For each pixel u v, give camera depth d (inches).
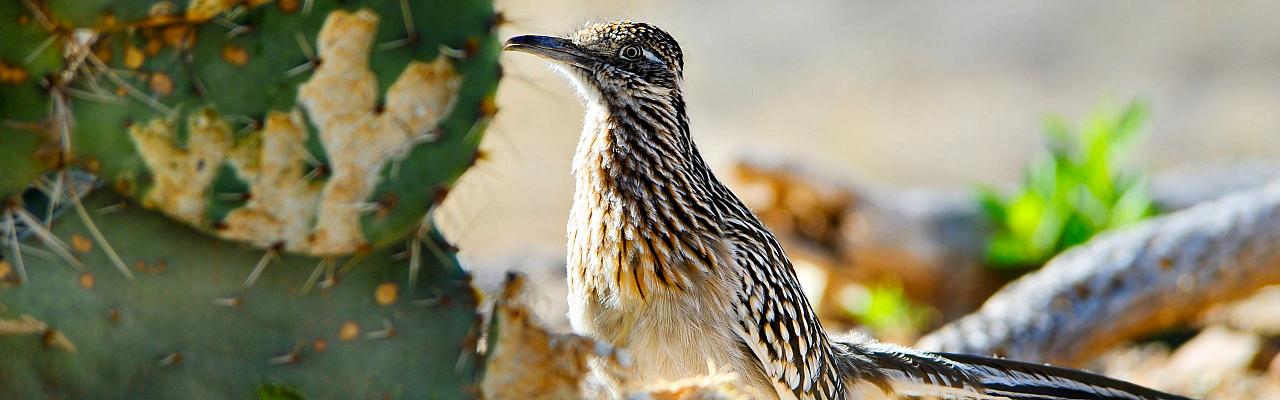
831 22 1713.8
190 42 341.7
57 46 342.0
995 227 888.3
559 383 362.0
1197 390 735.7
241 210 347.6
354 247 354.6
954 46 1642.5
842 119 1486.2
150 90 341.1
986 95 1529.3
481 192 835.4
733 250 476.4
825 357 526.9
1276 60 1552.7
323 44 344.5
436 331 365.4
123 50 342.3
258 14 343.0
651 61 490.0
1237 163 1315.2
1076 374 551.2
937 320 885.8
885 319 866.1
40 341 354.3
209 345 355.3
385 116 351.3
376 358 362.0
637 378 469.4
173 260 351.9
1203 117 1454.2
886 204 894.4
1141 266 738.2
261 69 343.3
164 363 354.3
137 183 344.5
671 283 463.2
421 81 352.8
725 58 1633.9
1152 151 1396.4
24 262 349.7
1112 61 1582.2
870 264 892.6
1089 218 869.8
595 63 487.2
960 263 888.3
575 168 490.9
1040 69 1583.4
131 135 341.7
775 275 496.7
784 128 1473.9
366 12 346.3
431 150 355.6
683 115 502.3
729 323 471.5
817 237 903.7
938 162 1390.3
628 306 465.4
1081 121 1449.3
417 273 366.9
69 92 341.7
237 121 343.3
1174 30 1626.5
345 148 349.7
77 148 343.3
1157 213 928.3
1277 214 743.7
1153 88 1510.8
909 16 1716.3
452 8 354.6
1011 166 1374.3
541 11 1547.7
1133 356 808.9
